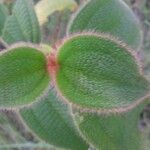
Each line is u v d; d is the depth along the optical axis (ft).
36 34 0.45
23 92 0.34
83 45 0.33
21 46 0.33
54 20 0.80
